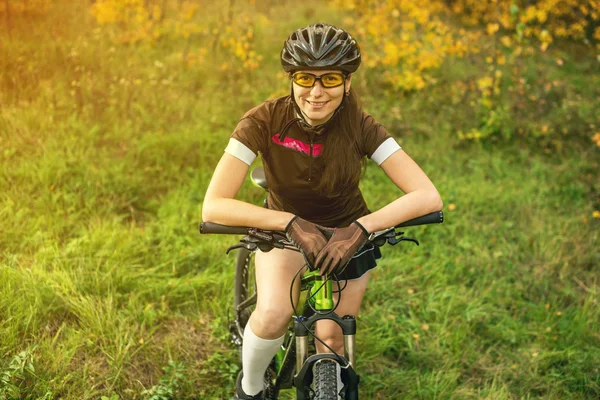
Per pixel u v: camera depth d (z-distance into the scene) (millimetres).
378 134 2211
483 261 4172
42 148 4371
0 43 5531
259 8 8250
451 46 6629
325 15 8273
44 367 2768
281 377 2660
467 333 3529
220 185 2143
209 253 3809
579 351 3455
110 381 2826
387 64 6574
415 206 2105
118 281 3357
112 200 4137
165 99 5445
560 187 5301
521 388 3195
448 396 3055
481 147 5781
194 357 3104
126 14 6500
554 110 6641
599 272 4250
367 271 2387
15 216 3711
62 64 5535
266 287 2326
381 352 3328
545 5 7965
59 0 6773
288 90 5863
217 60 6422
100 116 4941
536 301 3943
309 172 2217
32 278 3176
